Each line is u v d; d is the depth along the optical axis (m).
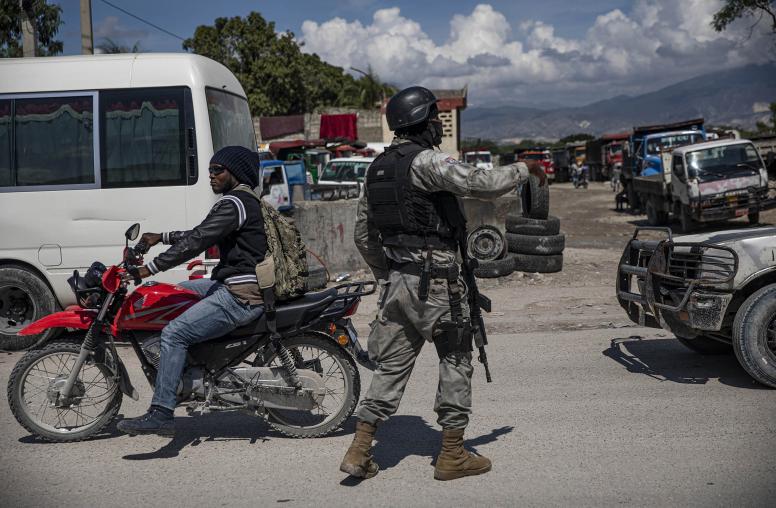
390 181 3.69
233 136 8.56
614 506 3.52
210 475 4.11
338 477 4.02
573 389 5.55
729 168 17.84
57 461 4.38
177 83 7.77
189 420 5.14
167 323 4.45
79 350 4.61
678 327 5.72
